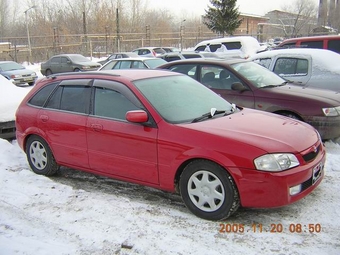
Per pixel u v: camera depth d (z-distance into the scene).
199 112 4.50
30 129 5.44
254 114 4.73
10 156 6.27
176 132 4.03
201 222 3.84
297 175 3.64
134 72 5.11
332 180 4.79
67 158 5.07
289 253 3.24
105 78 4.84
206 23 39.81
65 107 5.12
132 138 4.30
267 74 7.44
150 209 4.15
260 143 3.70
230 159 3.67
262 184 3.57
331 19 40.62
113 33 44.59
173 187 4.12
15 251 3.39
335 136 6.28
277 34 42.62
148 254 3.29
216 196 3.81
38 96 5.54
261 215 3.95
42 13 47.19
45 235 3.68
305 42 12.69
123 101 4.54
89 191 4.82
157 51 24.66
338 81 7.95
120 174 4.55
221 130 3.95
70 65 22.06
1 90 7.52
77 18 47.28
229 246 3.38
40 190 4.76
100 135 4.61
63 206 4.29
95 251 3.37
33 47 34.12
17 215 4.11
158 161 4.14
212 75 7.34
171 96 4.63
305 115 6.25
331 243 3.38
